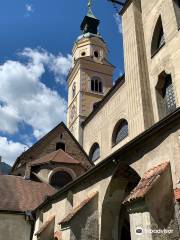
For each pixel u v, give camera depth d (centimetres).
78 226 1338
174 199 949
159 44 2438
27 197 2683
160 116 2194
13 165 4028
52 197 1936
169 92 2194
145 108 2250
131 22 2723
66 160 3456
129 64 2598
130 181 1342
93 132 4116
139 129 2222
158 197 950
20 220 2352
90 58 5828
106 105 3734
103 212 1363
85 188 1548
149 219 902
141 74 2397
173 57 2098
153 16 2497
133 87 2445
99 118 3953
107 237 1343
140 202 941
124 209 1609
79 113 5147
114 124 3391
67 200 1677
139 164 1150
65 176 3412
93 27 6550
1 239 2255
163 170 988
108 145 3475
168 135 1034
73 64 6225
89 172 1480
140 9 2778
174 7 2216
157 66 2306
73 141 3931
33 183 3000
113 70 5891
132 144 1175
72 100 5731
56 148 3825
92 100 5381
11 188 2780
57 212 1834
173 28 2161
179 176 952
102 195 1377
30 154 3672
